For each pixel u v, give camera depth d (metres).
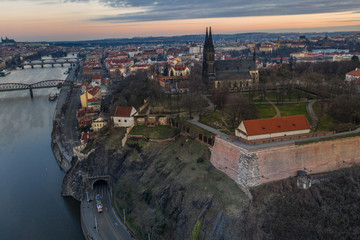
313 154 133.75
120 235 133.00
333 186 123.69
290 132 140.25
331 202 116.94
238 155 129.25
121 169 171.25
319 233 108.38
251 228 112.25
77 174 174.50
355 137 139.38
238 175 128.50
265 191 122.75
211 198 125.50
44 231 145.38
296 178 129.25
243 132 138.12
